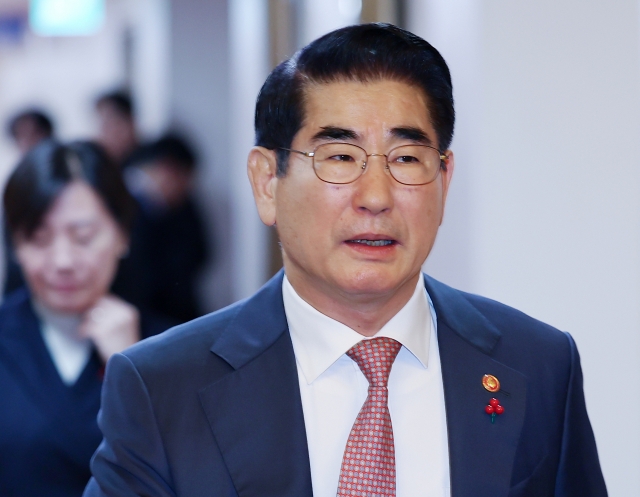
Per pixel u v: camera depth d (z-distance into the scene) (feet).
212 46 30.04
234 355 7.10
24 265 11.12
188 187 21.74
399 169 6.82
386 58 6.88
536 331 7.73
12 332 10.86
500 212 12.10
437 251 14.65
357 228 6.65
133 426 6.81
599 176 11.69
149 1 31.48
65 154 11.24
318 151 6.81
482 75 12.10
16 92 31.58
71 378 10.93
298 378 7.16
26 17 31.58
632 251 11.51
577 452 7.43
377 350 7.10
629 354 11.46
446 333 7.48
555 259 11.89
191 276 21.59
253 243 27.45
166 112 30.17
